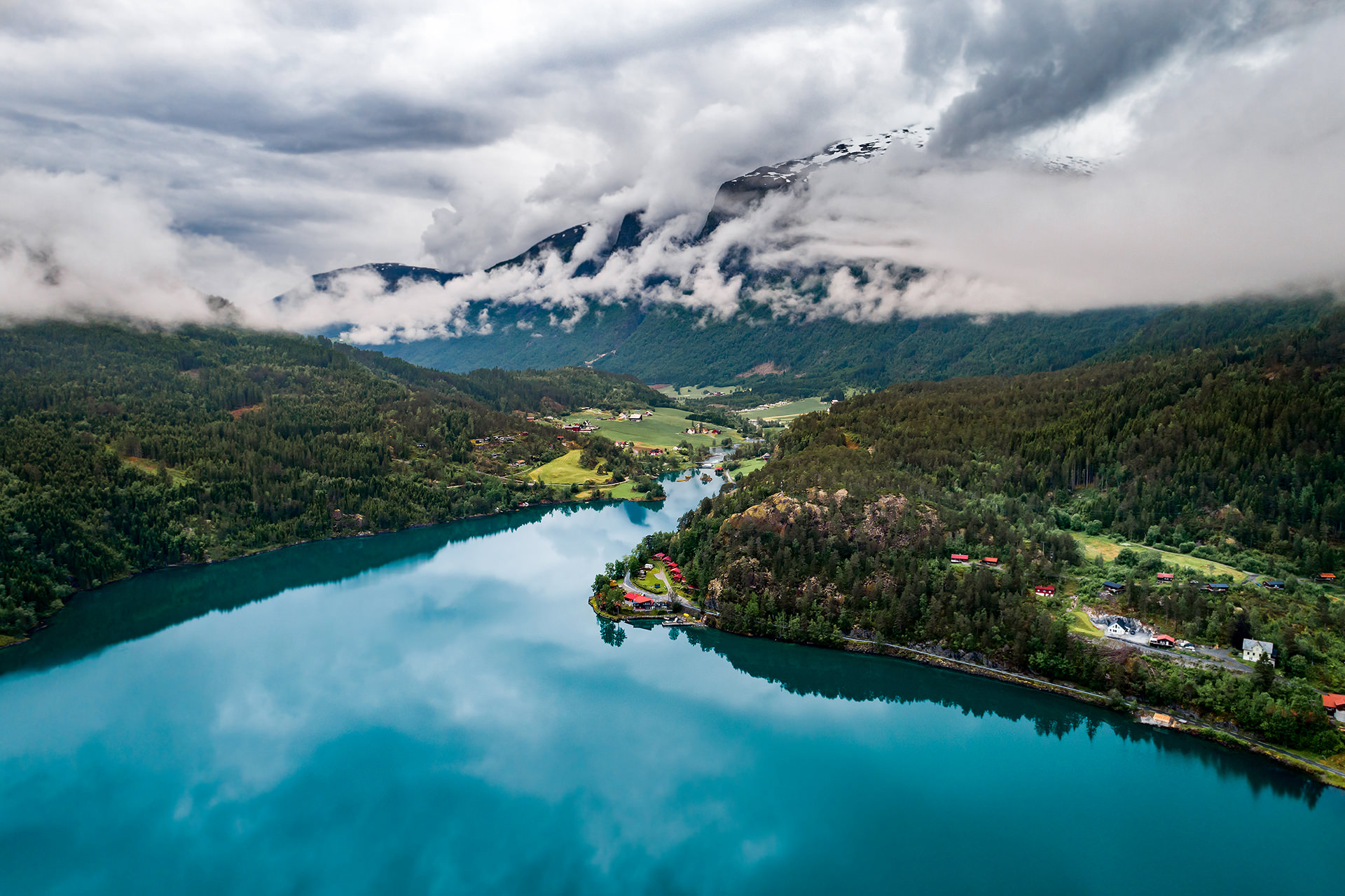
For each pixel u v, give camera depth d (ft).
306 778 468.75
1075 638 545.03
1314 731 447.01
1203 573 586.45
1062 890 371.97
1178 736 482.69
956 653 584.81
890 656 600.39
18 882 383.04
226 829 421.18
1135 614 558.15
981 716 532.32
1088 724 510.17
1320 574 576.61
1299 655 486.79
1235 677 483.92
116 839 413.80
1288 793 433.07
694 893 372.58
